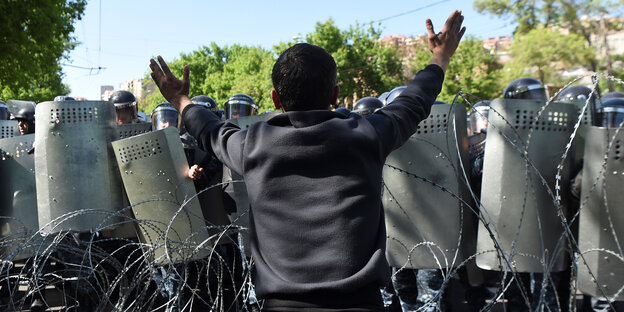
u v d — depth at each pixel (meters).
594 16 29.22
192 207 3.84
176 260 3.07
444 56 1.81
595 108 3.69
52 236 3.77
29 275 3.45
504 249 3.16
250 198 1.51
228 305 4.07
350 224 1.40
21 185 4.27
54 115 3.81
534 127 3.13
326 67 1.58
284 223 1.43
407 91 1.67
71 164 3.81
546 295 3.43
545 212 3.13
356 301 1.37
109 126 3.98
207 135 1.72
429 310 3.56
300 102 1.56
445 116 3.47
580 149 3.27
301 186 1.45
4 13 12.69
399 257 3.53
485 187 3.24
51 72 16.69
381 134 1.50
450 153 3.45
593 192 2.89
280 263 1.41
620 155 2.82
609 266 2.87
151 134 3.81
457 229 3.46
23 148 4.29
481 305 3.98
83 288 3.80
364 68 38.09
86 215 3.80
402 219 3.52
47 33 13.71
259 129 1.54
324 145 1.45
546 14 30.06
